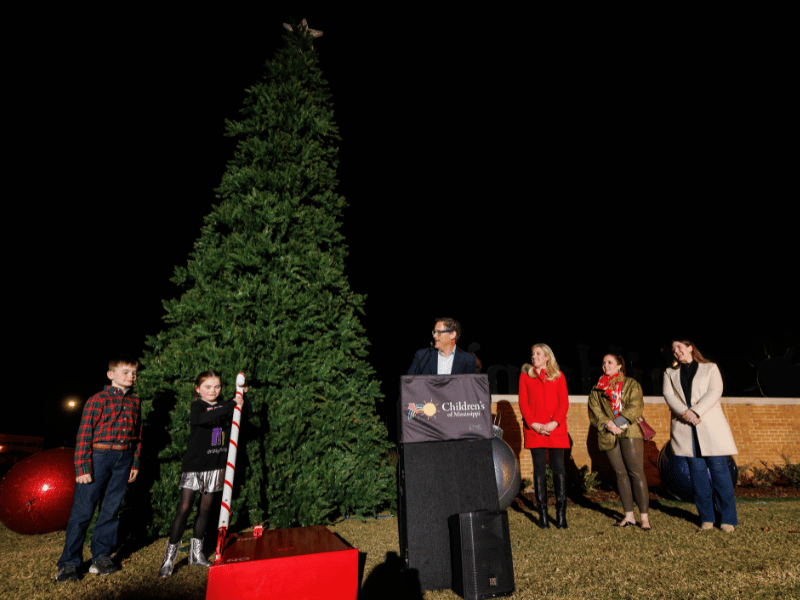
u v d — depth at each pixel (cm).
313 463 491
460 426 337
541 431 495
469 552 287
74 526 342
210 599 246
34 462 507
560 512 481
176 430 441
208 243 543
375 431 538
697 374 489
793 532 440
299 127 622
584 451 805
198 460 361
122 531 423
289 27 694
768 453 849
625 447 490
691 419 469
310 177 596
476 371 418
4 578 340
